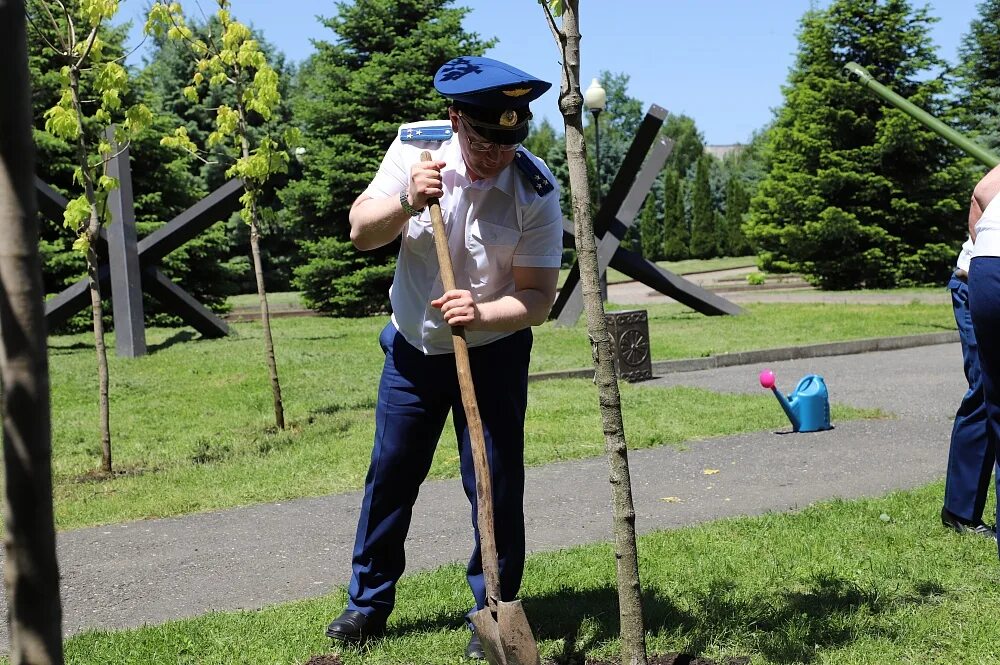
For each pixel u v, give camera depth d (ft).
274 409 30.60
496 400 11.51
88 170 24.48
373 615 12.16
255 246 29.35
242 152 30.25
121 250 45.06
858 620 12.25
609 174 190.19
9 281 5.43
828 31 107.86
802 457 23.13
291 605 13.83
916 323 54.80
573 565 15.06
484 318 10.75
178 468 24.27
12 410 5.47
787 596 13.21
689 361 41.63
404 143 11.29
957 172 102.27
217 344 49.60
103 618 14.10
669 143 55.98
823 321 57.11
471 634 12.26
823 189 106.83
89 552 17.46
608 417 10.25
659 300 89.45
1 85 5.35
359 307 78.28
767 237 114.93
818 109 107.14
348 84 80.89
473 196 11.00
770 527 16.75
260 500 20.93
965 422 15.96
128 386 36.88
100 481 23.29
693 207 195.62
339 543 17.53
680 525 17.69
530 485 21.25
